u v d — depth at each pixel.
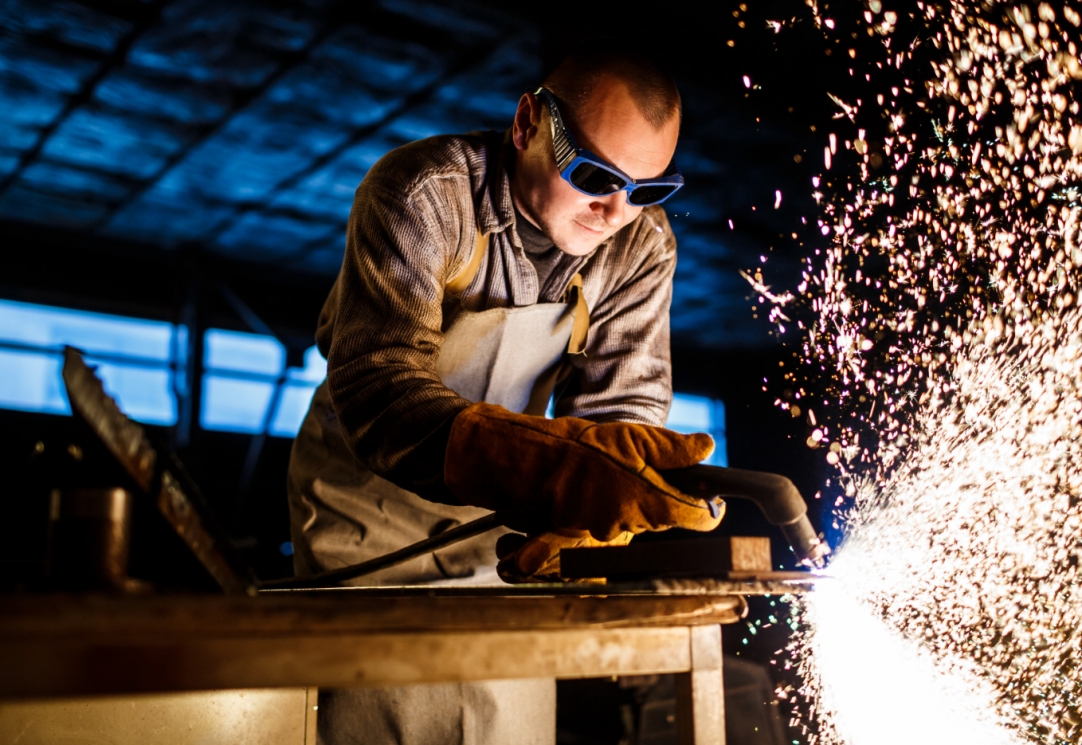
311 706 1.29
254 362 8.34
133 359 7.76
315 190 6.70
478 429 1.09
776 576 0.92
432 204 1.40
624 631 0.82
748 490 0.93
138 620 0.57
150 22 4.70
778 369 9.67
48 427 7.18
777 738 2.64
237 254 7.92
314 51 4.96
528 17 4.47
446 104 5.48
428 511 1.63
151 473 0.72
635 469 0.99
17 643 0.54
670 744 2.75
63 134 5.91
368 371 1.28
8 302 7.36
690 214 6.61
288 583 1.34
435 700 1.51
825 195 3.97
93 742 1.11
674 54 4.25
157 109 5.59
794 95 4.07
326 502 1.65
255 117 5.68
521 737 1.57
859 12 2.93
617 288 1.69
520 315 1.54
